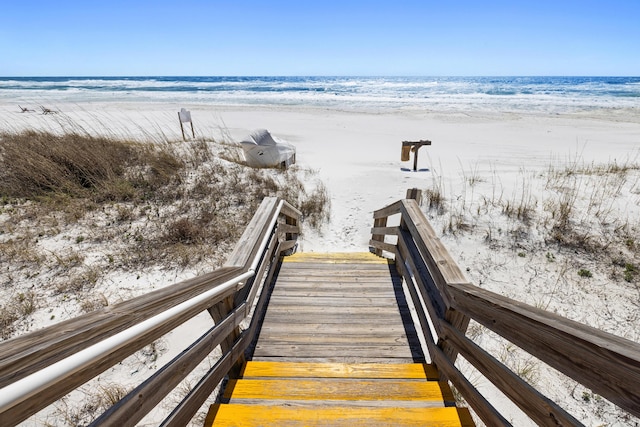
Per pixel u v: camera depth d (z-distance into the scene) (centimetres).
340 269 383
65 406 232
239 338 205
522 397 117
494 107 2559
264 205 324
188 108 2430
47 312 314
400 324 274
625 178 590
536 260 411
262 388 192
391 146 1308
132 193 568
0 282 349
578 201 517
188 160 736
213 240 464
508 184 645
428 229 249
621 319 319
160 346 286
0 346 70
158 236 458
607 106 2462
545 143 1305
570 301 347
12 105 2306
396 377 206
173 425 117
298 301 310
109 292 347
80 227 463
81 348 84
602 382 84
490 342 297
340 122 1911
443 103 2906
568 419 93
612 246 411
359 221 618
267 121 1922
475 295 146
